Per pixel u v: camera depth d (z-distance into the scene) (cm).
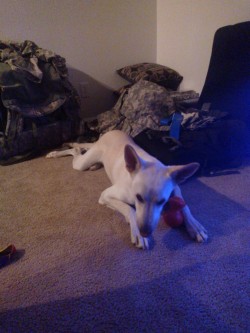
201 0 240
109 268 111
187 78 284
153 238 126
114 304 95
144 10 295
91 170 199
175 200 126
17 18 238
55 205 157
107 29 284
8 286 105
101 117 261
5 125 211
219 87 214
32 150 225
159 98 224
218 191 163
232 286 100
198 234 123
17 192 172
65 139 247
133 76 279
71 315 92
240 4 208
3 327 90
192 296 97
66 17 259
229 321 88
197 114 192
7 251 118
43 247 125
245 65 196
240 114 198
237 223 134
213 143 174
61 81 226
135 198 115
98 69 295
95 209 151
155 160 137
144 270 109
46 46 259
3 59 208
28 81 207
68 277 108
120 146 165
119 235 130
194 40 261
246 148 186
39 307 96
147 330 86
